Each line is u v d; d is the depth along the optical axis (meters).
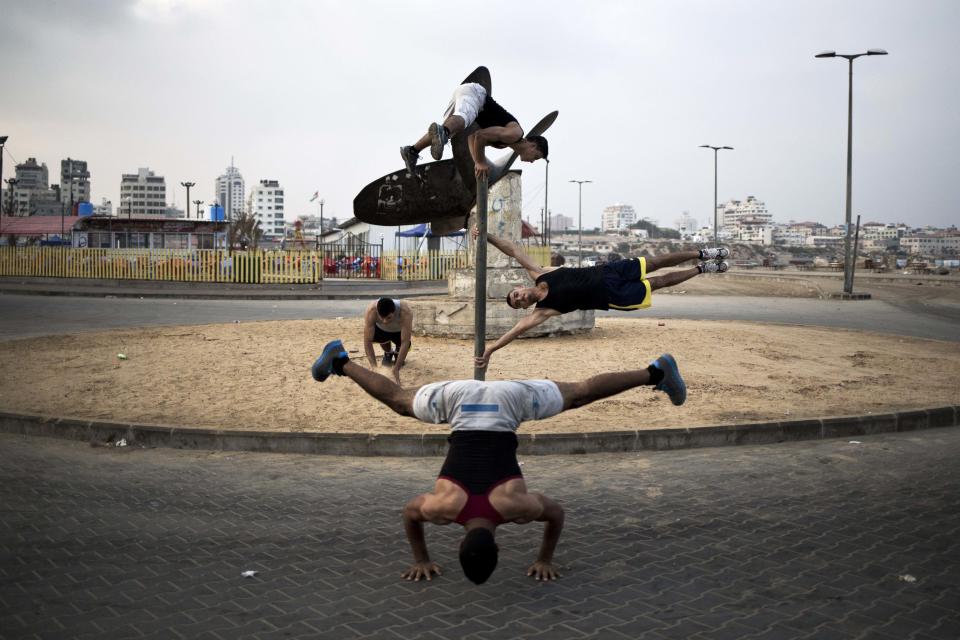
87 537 5.78
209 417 9.36
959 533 5.94
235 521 6.21
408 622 4.42
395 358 11.99
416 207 9.54
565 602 4.70
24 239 64.31
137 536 5.83
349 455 8.39
